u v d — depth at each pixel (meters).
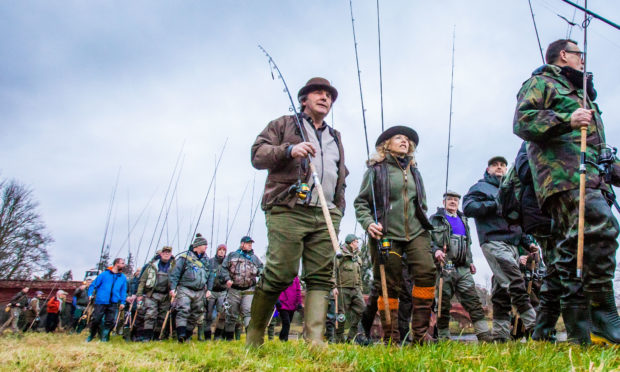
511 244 5.90
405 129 4.82
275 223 3.65
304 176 3.70
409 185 4.60
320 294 3.75
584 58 3.44
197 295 8.69
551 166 3.48
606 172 3.29
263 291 3.66
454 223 6.80
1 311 17.39
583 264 3.22
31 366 2.83
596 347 3.04
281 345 3.76
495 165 6.43
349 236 8.91
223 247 10.48
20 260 34.53
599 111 3.97
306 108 4.18
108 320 9.73
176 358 3.35
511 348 2.95
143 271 9.68
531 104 3.64
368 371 2.38
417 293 4.34
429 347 3.06
